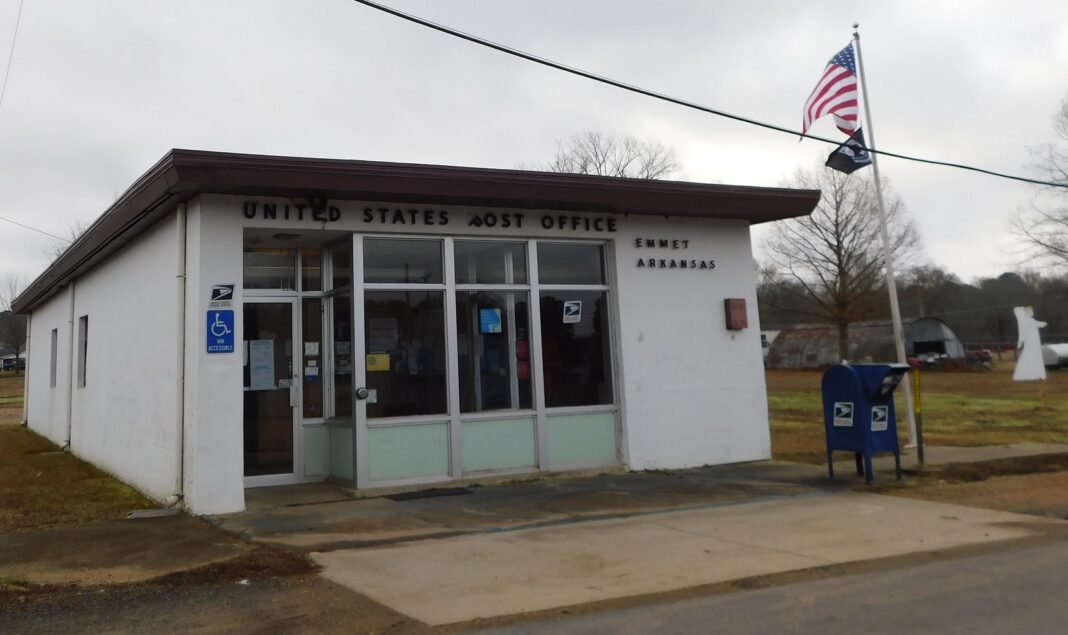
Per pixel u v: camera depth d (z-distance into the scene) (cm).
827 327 5878
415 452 1038
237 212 939
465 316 1092
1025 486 1044
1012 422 1947
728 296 1275
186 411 920
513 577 634
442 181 993
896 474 1094
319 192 944
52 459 1475
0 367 7681
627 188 1120
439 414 1055
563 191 1077
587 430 1161
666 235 1234
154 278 1053
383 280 1042
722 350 1259
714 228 1275
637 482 1084
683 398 1220
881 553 697
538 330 1134
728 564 666
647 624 520
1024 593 570
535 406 1122
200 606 564
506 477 1090
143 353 1092
